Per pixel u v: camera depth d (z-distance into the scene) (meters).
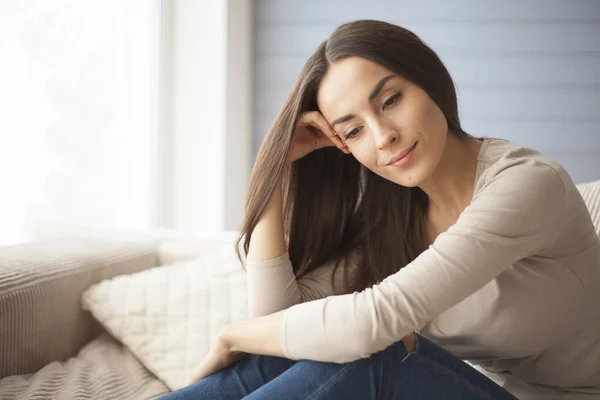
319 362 0.90
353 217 1.24
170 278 1.51
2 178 2.05
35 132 2.13
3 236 2.05
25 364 1.27
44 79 2.15
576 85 3.24
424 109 0.94
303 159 1.21
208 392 0.99
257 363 1.03
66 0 2.20
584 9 3.20
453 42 3.27
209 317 1.44
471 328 1.06
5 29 2.06
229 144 3.15
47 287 1.33
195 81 3.03
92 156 2.28
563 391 1.09
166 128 3.01
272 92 3.34
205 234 2.18
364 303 0.85
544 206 0.87
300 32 3.31
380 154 0.96
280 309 1.11
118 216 2.40
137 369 1.38
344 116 0.96
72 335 1.45
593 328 1.01
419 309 0.83
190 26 3.03
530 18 3.23
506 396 1.00
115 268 1.64
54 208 2.17
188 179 3.05
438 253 0.84
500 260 0.85
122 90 2.43
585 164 3.27
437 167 1.03
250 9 3.25
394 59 0.93
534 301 0.98
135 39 2.52
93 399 1.15
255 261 1.12
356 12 3.28
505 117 3.28
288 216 1.23
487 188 0.89
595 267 0.98
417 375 0.92
